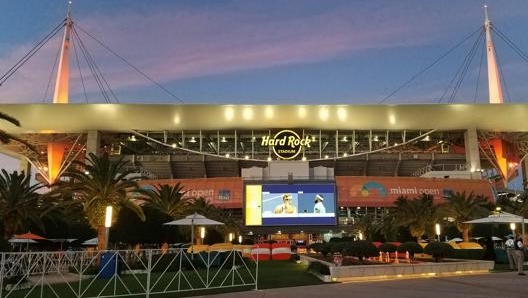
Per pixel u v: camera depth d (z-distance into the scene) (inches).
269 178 4222.4
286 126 4655.5
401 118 4471.0
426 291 580.4
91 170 1269.7
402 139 4945.9
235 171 4977.9
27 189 1505.9
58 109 4237.2
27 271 530.3
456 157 4852.4
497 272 909.2
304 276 871.7
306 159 4616.1
